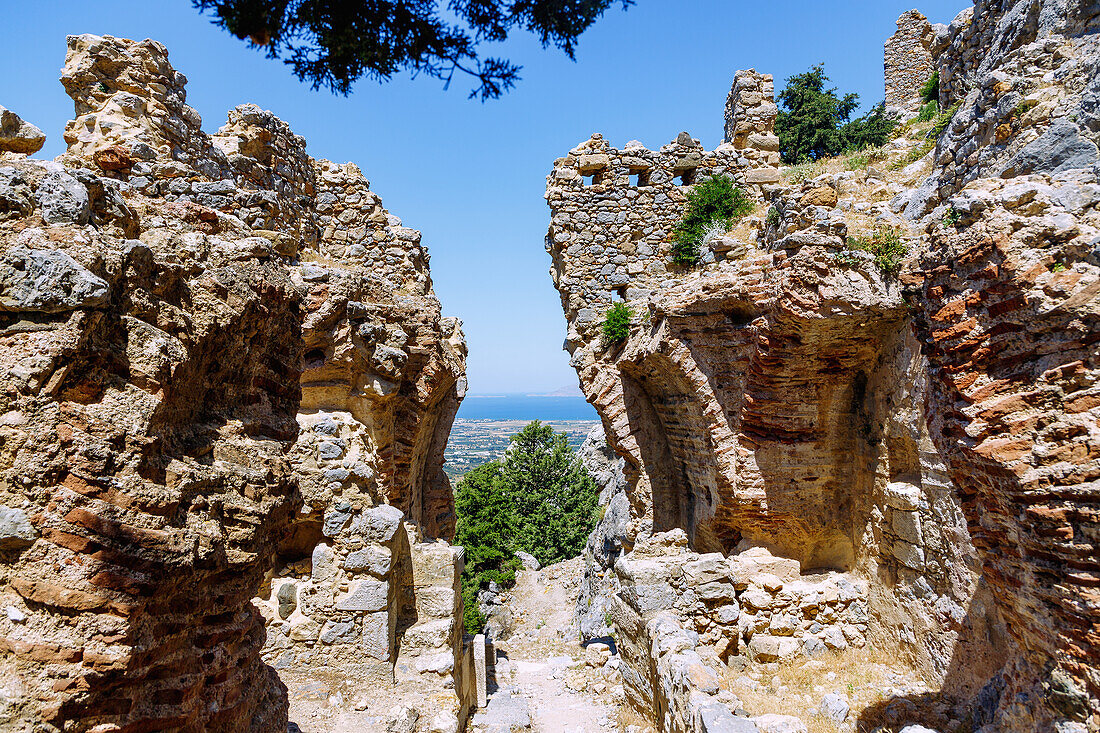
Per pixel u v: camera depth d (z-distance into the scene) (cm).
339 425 1077
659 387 1337
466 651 1249
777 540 1162
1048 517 470
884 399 991
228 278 477
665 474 1422
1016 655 589
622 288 1480
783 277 962
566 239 1476
